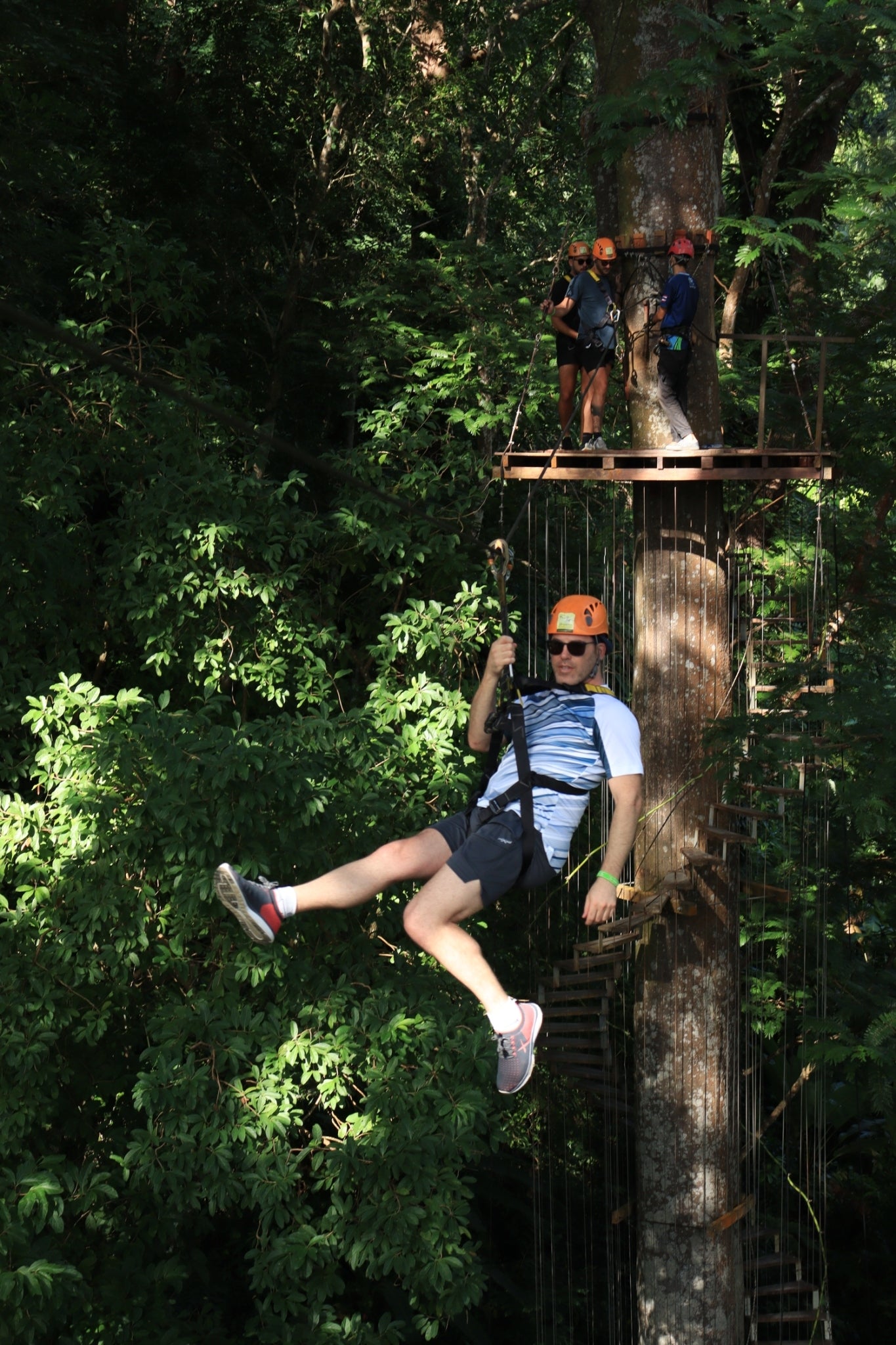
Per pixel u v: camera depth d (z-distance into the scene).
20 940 6.60
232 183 13.16
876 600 10.30
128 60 12.69
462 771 7.73
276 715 8.77
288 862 6.71
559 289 7.51
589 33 9.91
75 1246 7.06
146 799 6.39
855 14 7.17
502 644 3.67
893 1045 7.70
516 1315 9.83
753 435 11.10
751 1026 9.34
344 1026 6.73
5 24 9.73
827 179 7.79
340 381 12.10
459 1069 6.71
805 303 10.47
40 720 6.89
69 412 8.39
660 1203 7.95
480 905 3.25
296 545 8.05
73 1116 7.24
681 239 7.21
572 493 10.11
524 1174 10.25
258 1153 6.64
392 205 13.68
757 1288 8.24
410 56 12.90
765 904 8.52
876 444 9.87
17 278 9.17
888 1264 10.41
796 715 7.38
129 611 7.81
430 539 8.43
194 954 7.25
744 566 9.95
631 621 9.74
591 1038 8.32
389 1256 6.38
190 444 8.34
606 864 3.35
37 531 7.79
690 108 7.48
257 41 13.23
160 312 8.84
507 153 12.34
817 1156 9.04
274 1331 6.74
